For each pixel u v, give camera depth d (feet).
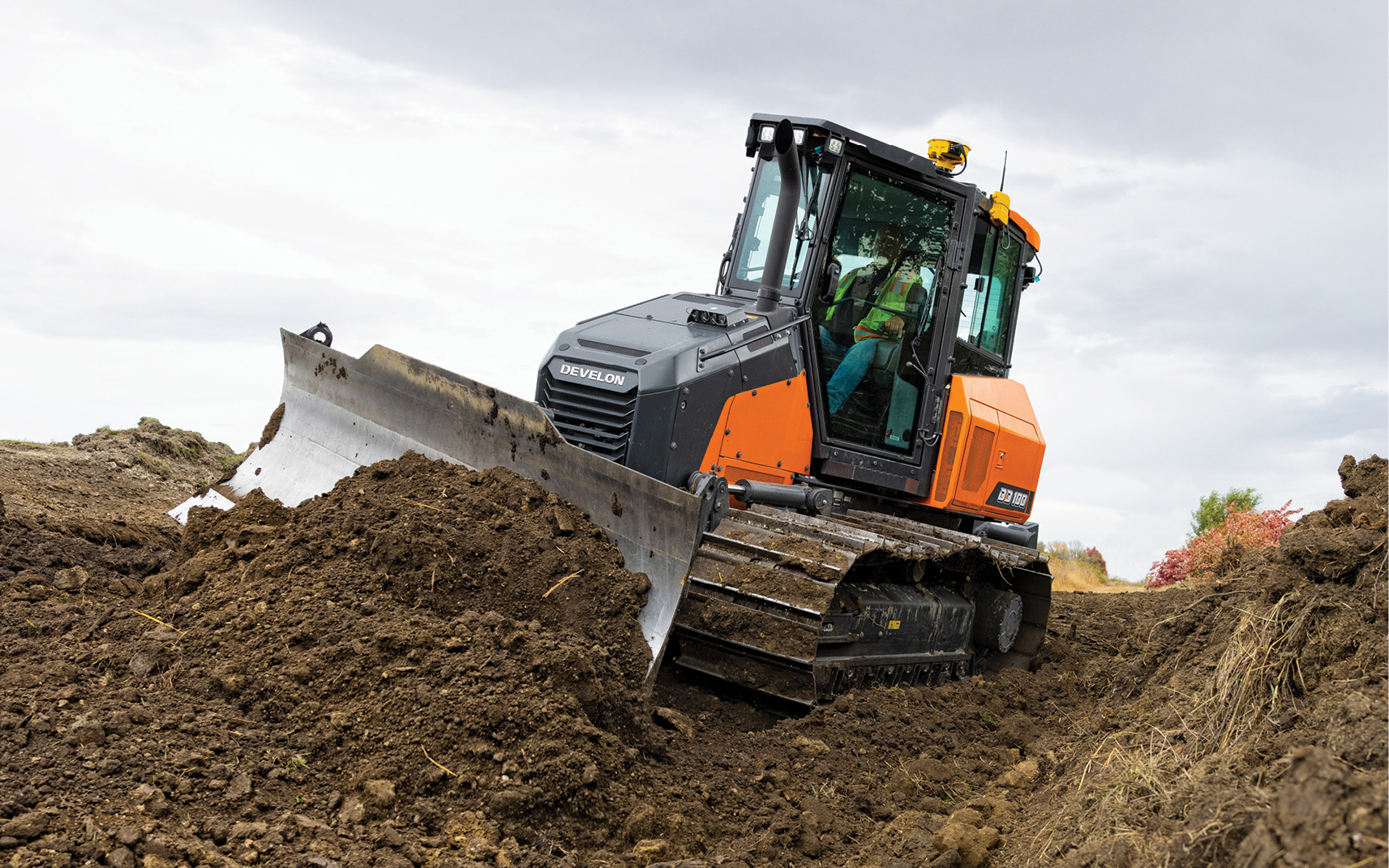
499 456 17.89
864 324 21.36
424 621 13.79
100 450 35.91
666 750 14.25
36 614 15.02
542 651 13.25
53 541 19.62
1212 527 52.34
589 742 12.36
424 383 19.11
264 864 9.49
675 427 17.62
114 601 15.96
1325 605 11.76
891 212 21.26
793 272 20.33
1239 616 14.66
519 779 11.57
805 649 15.76
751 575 16.44
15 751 10.40
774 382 19.43
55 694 11.85
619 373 17.83
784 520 17.80
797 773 14.75
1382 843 6.90
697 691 17.38
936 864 11.49
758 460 19.38
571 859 10.85
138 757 10.72
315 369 21.61
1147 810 10.12
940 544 19.80
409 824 10.89
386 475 17.97
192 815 10.08
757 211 21.70
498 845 10.71
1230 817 8.41
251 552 16.14
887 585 19.95
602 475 16.55
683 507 15.75
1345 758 8.41
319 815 10.71
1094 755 13.05
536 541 15.83
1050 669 23.61
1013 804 13.76
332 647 13.23
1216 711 11.96
